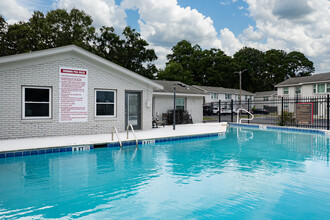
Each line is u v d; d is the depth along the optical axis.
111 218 3.49
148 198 4.28
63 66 10.35
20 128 9.46
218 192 4.59
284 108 37.47
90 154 7.83
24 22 35.44
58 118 10.30
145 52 43.88
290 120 17.52
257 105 53.53
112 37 40.84
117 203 4.05
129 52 42.78
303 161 7.16
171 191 4.63
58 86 10.26
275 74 70.31
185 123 18.81
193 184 5.05
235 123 19.30
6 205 3.92
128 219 3.47
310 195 4.44
